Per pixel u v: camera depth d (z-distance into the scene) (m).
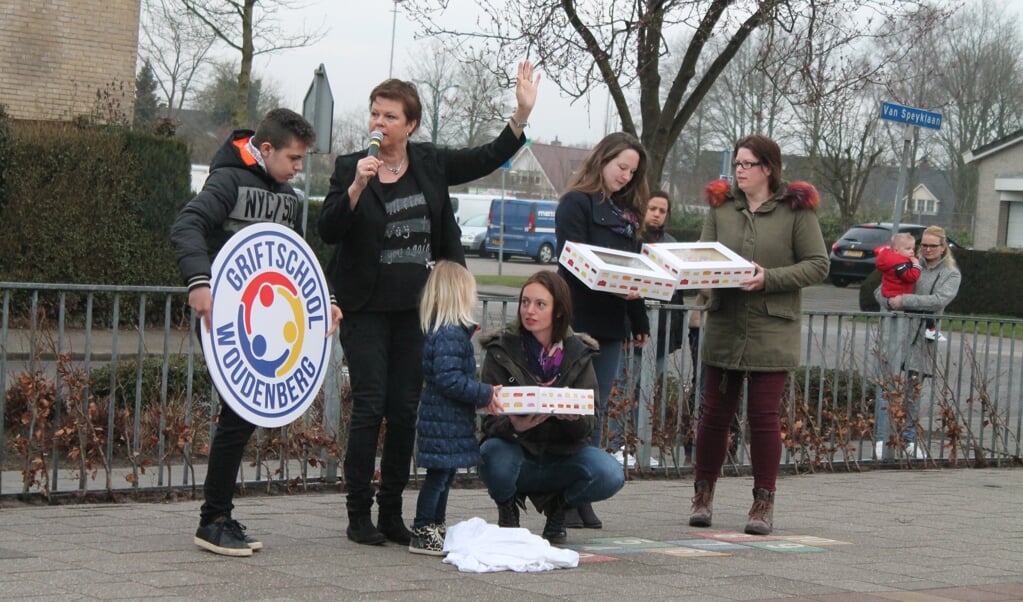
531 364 5.67
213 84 40.44
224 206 4.99
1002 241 41.94
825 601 4.69
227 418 5.11
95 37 21.05
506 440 5.65
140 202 16.58
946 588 5.13
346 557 5.20
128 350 12.94
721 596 4.71
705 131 51.06
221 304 4.94
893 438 9.80
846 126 39.31
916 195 66.44
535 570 5.09
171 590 4.34
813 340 10.92
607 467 5.70
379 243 5.36
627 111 12.84
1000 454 10.37
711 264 6.15
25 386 6.46
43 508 6.38
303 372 5.26
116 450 7.36
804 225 6.49
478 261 44.25
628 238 6.44
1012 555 6.13
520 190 78.44
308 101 13.71
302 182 53.25
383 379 5.47
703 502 6.70
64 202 16.09
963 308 28.78
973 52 51.88
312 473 7.78
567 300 5.62
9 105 20.44
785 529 6.71
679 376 8.69
